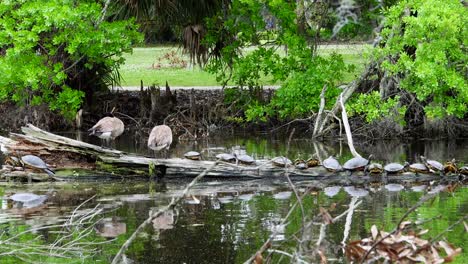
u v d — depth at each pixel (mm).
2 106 21453
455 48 16922
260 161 14094
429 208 10984
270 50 20266
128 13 20344
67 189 12969
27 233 9789
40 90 19844
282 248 8906
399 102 19094
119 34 18453
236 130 21031
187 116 21234
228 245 9148
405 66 17109
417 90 17172
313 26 21516
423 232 5777
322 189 12859
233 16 20312
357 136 19328
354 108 18000
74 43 17906
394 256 5641
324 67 19188
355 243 5859
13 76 17969
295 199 11891
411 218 10234
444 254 8516
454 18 16375
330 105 19375
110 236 9680
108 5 19391
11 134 14008
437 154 16422
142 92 21922
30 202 11812
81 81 21266
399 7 17250
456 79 16562
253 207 11305
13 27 18297
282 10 19672
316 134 19016
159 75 29375
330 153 16609
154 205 11508
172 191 12727
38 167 13625
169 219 10586
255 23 20078
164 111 21375
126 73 30250
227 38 20922
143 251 8969
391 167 13812
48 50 19703
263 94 21953
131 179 13867
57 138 13961
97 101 21969
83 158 13953
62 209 11266
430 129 19391
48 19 17625
